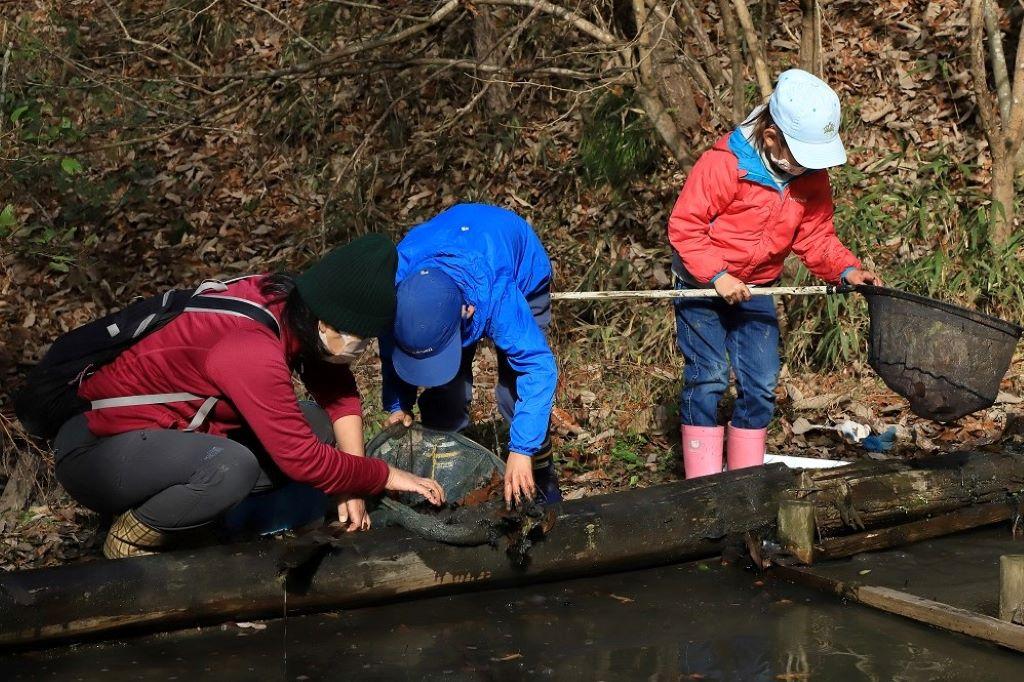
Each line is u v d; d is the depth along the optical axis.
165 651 3.42
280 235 8.16
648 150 7.60
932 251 6.82
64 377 3.55
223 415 3.54
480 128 8.41
